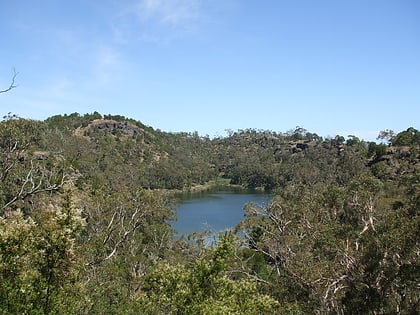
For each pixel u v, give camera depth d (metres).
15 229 8.95
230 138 173.75
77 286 9.83
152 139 139.75
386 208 25.61
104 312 17.08
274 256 25.59
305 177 84.94
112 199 32.12
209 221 65.19
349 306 17.83
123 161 99.19
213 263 12.95
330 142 121.56
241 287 13.41
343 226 19.72
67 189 10.89
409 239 15.77
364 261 16.97
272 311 14.64
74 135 109.75
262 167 117.62
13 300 8.77
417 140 72.56
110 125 136.50
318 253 19.98
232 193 105.81
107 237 27.39
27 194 20.47
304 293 20.28
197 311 12.33
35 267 9.10
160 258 35.25
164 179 107.19
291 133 160.38
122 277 25.75
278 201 29.16
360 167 72.88
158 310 14.78
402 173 55.69
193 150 154.88
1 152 24.67
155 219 40.94
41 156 36.84
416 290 16.05
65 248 9.09
